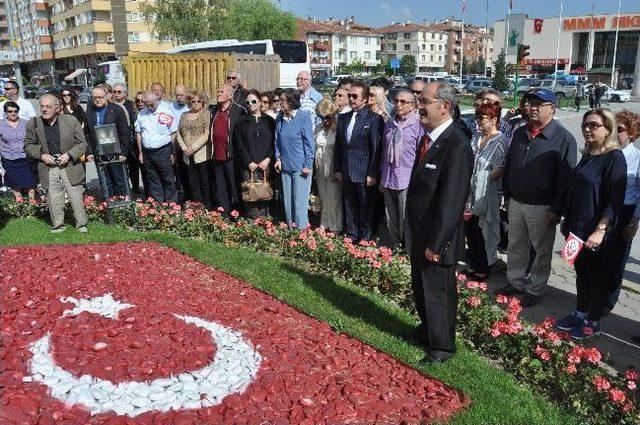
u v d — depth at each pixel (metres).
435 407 3.83
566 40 76.56
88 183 12.06
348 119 7.27
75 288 5.43
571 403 4.04
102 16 64.56
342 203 7.88
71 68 77.75
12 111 8.86
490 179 6.28
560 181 5.50
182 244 7.20
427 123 4.31
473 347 4.86
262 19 55.22
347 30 118.75
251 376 4.00
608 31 73.50
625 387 3.98
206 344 4.40
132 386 3.77
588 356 4.09
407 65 94.88
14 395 3.57
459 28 126.00
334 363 4.27
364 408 3.74
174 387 3.79
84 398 3.60
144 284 5.68
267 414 3.60
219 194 8.60
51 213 7.78
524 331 4.64
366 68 105.25
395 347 4.67
